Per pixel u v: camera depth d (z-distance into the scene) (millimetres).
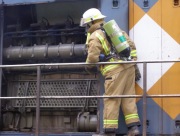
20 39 6691
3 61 6578
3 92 6543
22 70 6559
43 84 6449
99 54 5559
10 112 6480
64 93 6340
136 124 5535
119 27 5926
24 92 6508
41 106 6363
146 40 5848
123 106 5617
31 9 6656
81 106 6242
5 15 6609
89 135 5855
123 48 5547
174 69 5715
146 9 5895
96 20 5750
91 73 5934
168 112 5684
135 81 5828
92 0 6301
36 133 5539
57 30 6527
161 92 5727
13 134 6117
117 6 5973
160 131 5676
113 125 5469
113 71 5555
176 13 5781
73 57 6359
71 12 6570
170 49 5766
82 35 6496
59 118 6391
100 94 5898
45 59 6523
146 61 5320
